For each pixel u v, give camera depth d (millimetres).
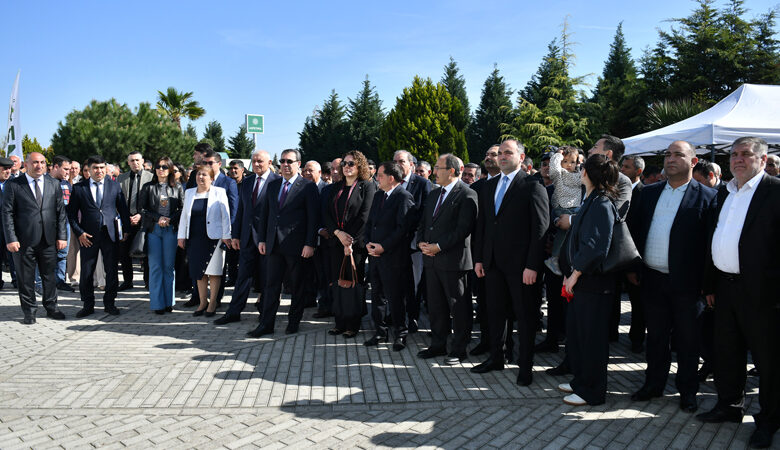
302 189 5523
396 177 4973
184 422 3283
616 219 3402
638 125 27047
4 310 6625
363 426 3219
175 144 20562
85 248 6305
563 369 4215
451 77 42906
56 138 19250
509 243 3963
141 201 6484
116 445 2953
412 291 5590
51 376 4145
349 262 5160
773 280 2990
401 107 33656
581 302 3529
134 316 6352
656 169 6648
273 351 4875
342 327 5508
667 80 26375
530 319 3953
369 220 5125
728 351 3248
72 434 3102
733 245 3146
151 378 4102
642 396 3645
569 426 3219
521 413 3428
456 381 4062
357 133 41312
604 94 33531
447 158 4477
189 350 4895
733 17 24344
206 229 6250
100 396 3717
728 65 23281
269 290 5465
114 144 18750
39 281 8234
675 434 3119
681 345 3496
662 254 3537
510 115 35844
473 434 3104
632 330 4984
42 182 5984
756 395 3854
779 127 6855
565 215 4082
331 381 4055
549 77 33500
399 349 4930
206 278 6398
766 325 3006
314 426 3219
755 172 3096
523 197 3934
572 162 4266
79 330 5633
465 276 4496
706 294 3369
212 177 6434
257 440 3018
